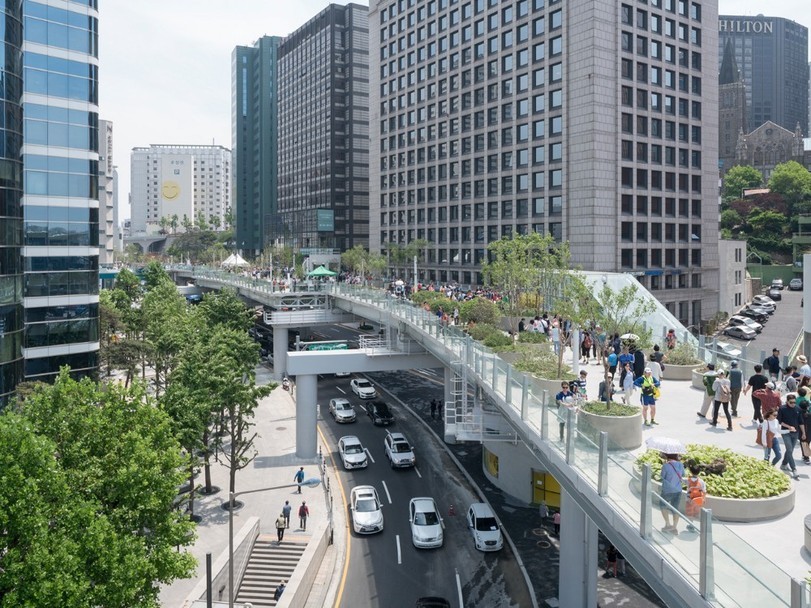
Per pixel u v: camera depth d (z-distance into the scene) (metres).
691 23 84.75
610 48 76.50
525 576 30.56
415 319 45.84
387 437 48.12
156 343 53.66
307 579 29.42
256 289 88.12
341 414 55.84
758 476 14.94
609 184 76.75
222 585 28.95
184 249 198.12
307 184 173.62
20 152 42.72
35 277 46.56
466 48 97.50
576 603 25.55
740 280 100.00
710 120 87.62
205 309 70.88
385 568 31.77
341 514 38.19
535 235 50.28
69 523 17.78
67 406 21.77
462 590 29.48
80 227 48.78
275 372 74.88
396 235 114.94
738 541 10.27
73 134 48.38
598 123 75.75
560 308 30.27
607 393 21.33
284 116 187.50
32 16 46.31
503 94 90.12
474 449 49.66
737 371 22.16
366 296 62.38
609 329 28.12
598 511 16.56
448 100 101.31
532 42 84.69
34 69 46.41
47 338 47.16
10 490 16.81
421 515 35.19
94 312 49.78
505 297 49.47
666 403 24.81
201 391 36.84
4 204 40.50
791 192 141.88
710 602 10.98
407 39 110.75
